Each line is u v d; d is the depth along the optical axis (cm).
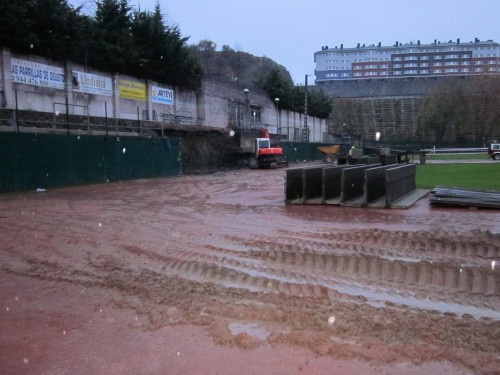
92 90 3409
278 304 548
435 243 844
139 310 544
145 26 4122
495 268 672
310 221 1146
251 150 4828
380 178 1484
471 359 403
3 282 672
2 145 2106
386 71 15300
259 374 390
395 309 521
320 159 6706
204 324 496
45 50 3017
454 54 14875
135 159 3078
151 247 878
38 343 463
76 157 2564
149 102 4059
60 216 1322
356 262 724
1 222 1216
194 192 2114
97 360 423
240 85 5794
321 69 15712
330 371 390
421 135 9806
